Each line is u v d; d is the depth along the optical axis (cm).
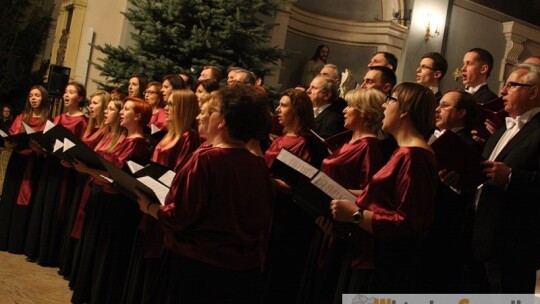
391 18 1126
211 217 242
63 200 507
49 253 505
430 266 301
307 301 325
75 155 382
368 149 318
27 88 1176
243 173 248
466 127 347
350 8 1135
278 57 784
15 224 529
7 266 484
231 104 247
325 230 296
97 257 396
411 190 258
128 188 283
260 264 260
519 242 299
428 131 281
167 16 714
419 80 459
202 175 240
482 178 285
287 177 296
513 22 1172
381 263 271
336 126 410
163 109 520
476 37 1159
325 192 279
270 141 407
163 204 268
